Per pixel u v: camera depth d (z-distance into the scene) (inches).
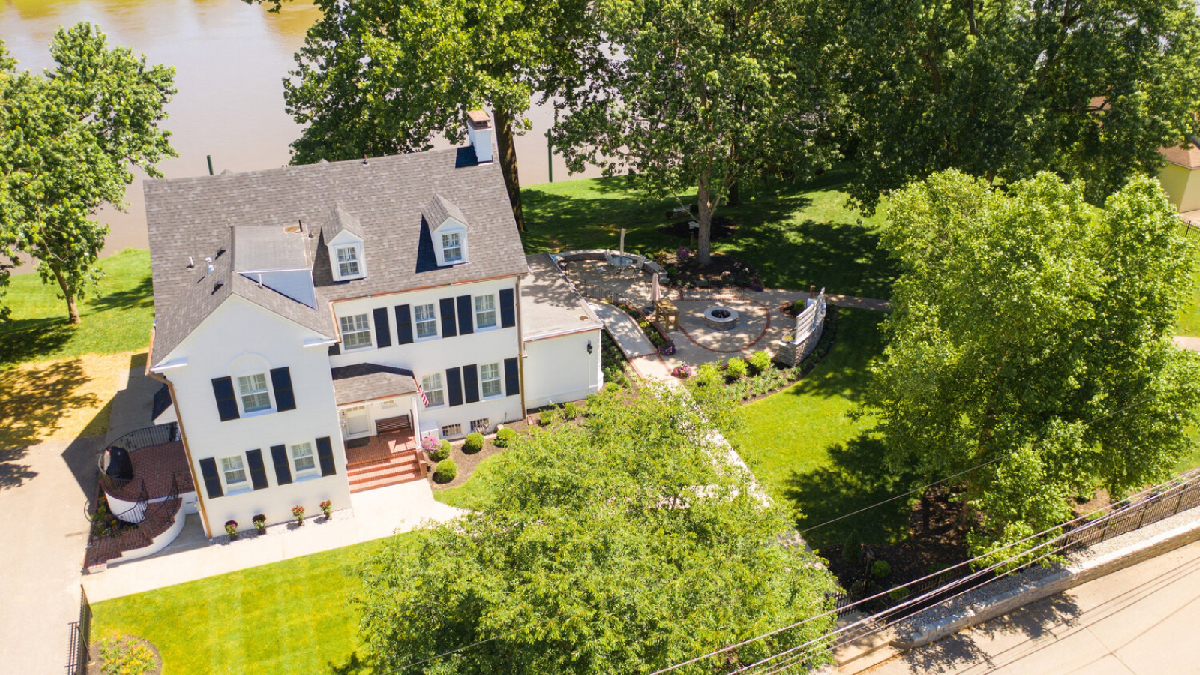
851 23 1663.4
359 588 1147.3
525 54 1841.8
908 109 1819.6
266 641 1098.7
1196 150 2146.9
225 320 1117.1
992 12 1657.2
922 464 1162.0
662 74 1752.0
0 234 1269.7
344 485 1305.4
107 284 2059.5
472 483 1378.0
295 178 1396.4
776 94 1786.4
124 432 1483.8
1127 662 1075.9
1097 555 1207.6
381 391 1339.8
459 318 1398.9
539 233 2300.7
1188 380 1028.5
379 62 1700.3
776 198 2464.3
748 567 870.4
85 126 1502.2
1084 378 1050.1
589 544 805.9
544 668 786.2
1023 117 1609.3
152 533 1234.6
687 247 2169.0
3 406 1553.9
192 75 3659.0
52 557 1222.3
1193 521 1272.1
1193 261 1042.1
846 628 1019.9
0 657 1069.8
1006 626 1133.7
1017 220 1010.1
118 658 1058.1
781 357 1663.4
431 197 1432.1
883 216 2265.0
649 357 1690.5
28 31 3983.8
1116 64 1628.9
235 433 1200.8
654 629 809.5
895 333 1223.5
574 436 973.2
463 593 824.3
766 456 1417.3
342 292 1318.9
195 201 1341.0
